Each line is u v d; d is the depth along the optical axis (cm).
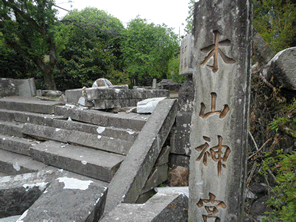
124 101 414
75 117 360
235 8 124
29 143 332
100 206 158
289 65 214
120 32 1998
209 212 149
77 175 257
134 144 256
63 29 1105
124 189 206
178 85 1917
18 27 985
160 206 167
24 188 190
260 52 294
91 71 1435
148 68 2158
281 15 557
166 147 291
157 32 2081
